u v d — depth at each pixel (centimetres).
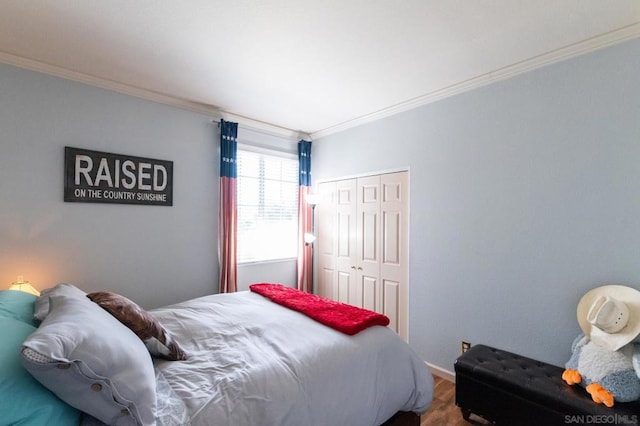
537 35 180
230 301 223
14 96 206
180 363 130
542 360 202
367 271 326
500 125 224
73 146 229
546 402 160
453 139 252
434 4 154
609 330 156
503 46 192
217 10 159
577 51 188
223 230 305
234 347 145
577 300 189
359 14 162
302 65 218
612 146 178
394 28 174
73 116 229
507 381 175
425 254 270
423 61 212
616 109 176
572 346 183
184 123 288
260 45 193
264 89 259
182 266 286
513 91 217
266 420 105
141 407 90
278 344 146
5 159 204
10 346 90
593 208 184
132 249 257
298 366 127
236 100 284
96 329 96
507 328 219
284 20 168
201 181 299
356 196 339
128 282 254
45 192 218
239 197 333
